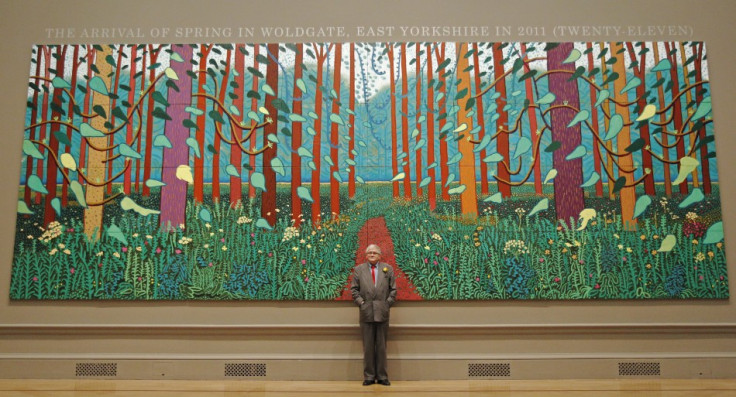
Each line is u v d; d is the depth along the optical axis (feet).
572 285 20.97
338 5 22.62
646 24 22.41
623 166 21.65
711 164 21.67
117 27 22.38
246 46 22.36
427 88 22.17
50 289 20.86
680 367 20.62
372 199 21.53
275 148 21.80
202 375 20.61
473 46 22.35
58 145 21.68
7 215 21.38
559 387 19.06
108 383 19.76
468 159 21.74
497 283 20.99
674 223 21.31
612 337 20.90
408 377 20.59
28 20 22.33
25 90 22.09
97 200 21.42
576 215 21.36
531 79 22.17
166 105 21.99
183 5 22.58
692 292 20.93
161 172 21.61
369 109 22.08
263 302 21.04
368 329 19.85
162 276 21.01
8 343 20.75
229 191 21.53
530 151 21.75
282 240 21.26
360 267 20.53
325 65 22.30
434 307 21.01
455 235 21.29
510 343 20.86
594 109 21.99
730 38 22.34
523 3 22.58
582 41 22.40
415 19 22.56
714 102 22.08
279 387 19.22
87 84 22.06
